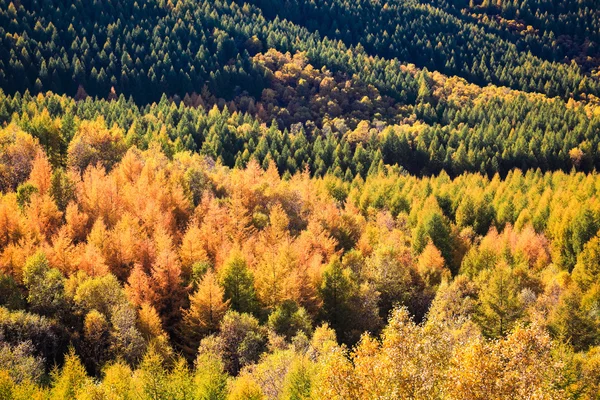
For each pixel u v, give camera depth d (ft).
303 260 262.47
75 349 173.99
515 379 92.84
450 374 94.53
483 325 213.25
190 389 140.56
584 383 151.94
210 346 178.09
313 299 221.25
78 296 187.01
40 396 132.57
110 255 236.43
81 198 299.17
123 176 331.98
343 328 223.30
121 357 167.94
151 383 138.10
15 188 319.06
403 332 101.86
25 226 241.35
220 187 365.20
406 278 263.49
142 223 280.72
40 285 188.44
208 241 266.57
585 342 202.90
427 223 341.62
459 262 339.98
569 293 212.23
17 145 337.52
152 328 187.73
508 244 339.36
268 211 345.31
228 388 145.48
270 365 154.92
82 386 135.85
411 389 94.02
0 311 168.25
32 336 167.63
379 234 341.00
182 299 216.74
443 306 229.45
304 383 138.00
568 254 344.28
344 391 98.53
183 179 342.64
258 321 196.65
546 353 100.53
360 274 257.34
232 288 216.13
